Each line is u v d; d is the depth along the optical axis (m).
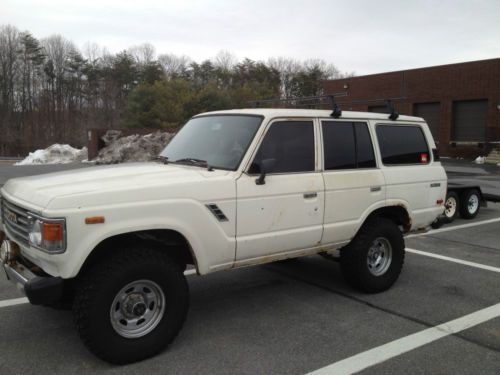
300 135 4.80
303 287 5.78
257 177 4.38
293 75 76.25
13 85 69.31
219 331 4.46
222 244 4.17
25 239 3.79
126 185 3.76
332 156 5.04
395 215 5.89
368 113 5.54
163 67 76.06
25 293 3.52
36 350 4.02
